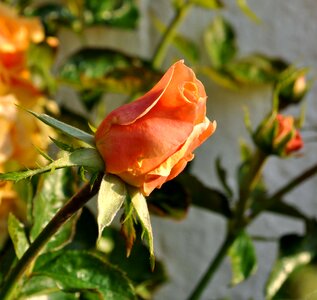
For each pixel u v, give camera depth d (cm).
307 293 58
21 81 53
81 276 45
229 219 61
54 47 62
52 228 40
